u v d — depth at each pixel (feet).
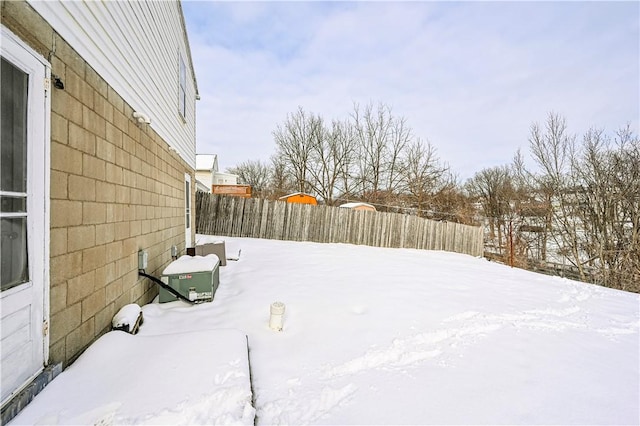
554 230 47.80
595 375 8.08
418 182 66.28
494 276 21.88
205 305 11.57
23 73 5.08
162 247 14.14
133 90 10.18
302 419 5.93
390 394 6.84
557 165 47.80
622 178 39.99
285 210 34.40
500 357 8.93
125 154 9.45
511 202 61.21
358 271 19.88
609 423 6.14
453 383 7.40
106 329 8.04
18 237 5.00
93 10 7.46
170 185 15.87
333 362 8.10
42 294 5.44
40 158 5.40
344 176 71.77
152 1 12.60
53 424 4.57
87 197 7.07
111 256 8.39
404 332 10.28
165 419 4.87
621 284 34.60
